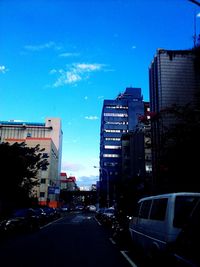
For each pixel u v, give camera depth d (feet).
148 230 29.25
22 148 120.37
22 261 36.60
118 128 493.36
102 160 494.59
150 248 28.17
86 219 150.71
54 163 355.15
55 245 51.85
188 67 125.70
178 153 60.18
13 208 128.57
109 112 499.10
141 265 33.83
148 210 31.17
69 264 34.71
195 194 24.81
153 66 152.05
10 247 49.42
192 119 60.64
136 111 493.77
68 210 305.73
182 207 24.34
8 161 107.04
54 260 37.29
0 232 65.26
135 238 37.01
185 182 64.59
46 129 390.63
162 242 24.62
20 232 74.18
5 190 115.65
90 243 54.44
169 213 24.40
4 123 394.73
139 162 267.80
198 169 60.13
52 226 100.63
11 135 384.68
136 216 37.09
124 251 44.62
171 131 61.82
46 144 315.17
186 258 14.46
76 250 45.96
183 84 124.16
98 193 391.24
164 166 65.57
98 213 137.90
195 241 14.05
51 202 323.78
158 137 70.95
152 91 156.66
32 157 127.95
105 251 44.80
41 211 113.70
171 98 125.39
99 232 77.30
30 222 77.30
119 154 485.97
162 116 76.23
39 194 302.86
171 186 68.95
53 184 346.54
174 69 128.26
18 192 128.47
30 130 386.52
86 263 35.27
